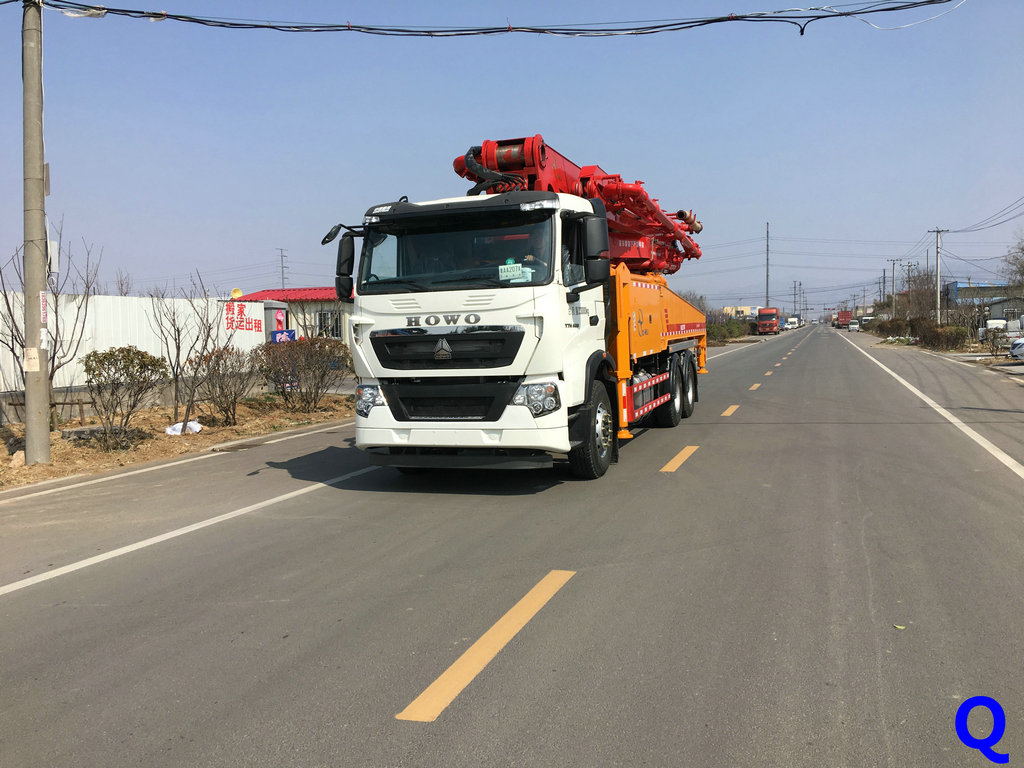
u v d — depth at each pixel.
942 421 12.27
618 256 11.61
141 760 3.08
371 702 3.49
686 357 14.03
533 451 7.50
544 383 7.29
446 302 7.38
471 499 7.65
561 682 3.62
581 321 7.91
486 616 4.48
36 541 6.62
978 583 4.78
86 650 4.20
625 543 5.89
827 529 6.10
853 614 4.34
